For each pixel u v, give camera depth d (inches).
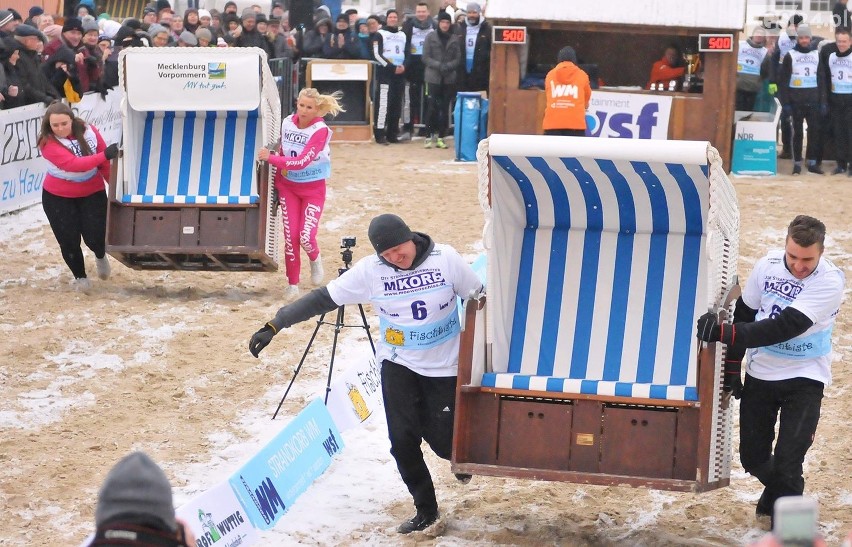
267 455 443.2
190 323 740.7
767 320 405.7
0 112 1010.7
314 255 815.1
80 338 704.4
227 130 813.9
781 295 419.8
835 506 482.3
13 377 636.1
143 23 1387.8
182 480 503.2
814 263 408.5
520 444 437.7
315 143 765.9
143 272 877.2
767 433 440.1
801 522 183.0
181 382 633.6
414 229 996.6
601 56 1471.5
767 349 430.9
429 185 1187.9
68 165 758.5
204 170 804.6
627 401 425.7
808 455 541.3
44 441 549.3
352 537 452.4
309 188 792.9
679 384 451.2
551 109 1155.3
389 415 443.5
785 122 1396.4
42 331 717.3
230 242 773.3
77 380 634.8
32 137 1069.1
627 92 1288.1
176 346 691.4
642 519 471.5
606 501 491.5
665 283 465.7
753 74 1362.0
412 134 1547.7
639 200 459.5
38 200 1090.7
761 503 460.1
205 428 569.6
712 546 439.2
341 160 1343.5
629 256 471.2
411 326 437.4
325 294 442.0
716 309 411.8
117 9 1953.7
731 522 466.0
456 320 444.8
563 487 507.8
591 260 474.3
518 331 472.4
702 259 462.9
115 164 769.6
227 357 674.2
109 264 840.3
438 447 453.7
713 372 408.8
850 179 1273.4
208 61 767.1
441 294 435.2
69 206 789.9
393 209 1072.8
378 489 504.1
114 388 623.5
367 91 1494.8
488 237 439.5
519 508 482.6
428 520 455.2
